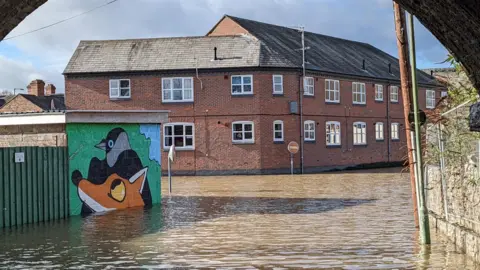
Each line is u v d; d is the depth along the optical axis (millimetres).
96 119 19906
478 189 11109
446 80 12984
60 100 56594
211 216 18281
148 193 22234
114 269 10812
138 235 14781
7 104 53062
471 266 10406
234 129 41062
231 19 44625
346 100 46406
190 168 41312
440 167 14086
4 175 16750
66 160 19047
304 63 42375
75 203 19266
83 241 14008
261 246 12844
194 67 41156
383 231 14547
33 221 17641
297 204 21219
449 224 13031
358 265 10672
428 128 15133
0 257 12148
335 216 17594
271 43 43250
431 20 6094
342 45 53500
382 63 54312
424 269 10258
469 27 5738
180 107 41500
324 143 44094
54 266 11188
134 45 43531
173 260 11523
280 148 41312
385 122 50562
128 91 42156
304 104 42500
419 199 12812
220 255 11922
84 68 42500
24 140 19875
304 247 12602
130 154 21484
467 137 11688
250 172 40781
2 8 5969
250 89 40938
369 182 31375
